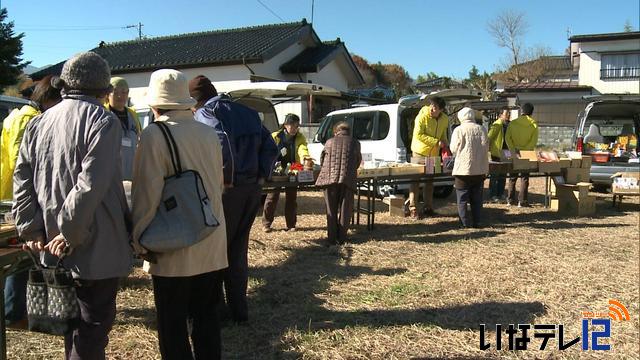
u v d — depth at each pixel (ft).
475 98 28.76
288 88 28.66
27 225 7.52
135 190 8.15
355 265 17.11
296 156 22.22
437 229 22.90
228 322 12.17
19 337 11.31
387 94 93.30
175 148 8.18
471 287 14.93
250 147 11.43
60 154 7.34
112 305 7.93
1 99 28.09
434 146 24.81
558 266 17.12
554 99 92.02
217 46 57.11
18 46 61.72
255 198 11.78
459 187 23.16
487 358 10.83
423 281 15.51
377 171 22.25
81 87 7.61
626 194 27.81
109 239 7.58
